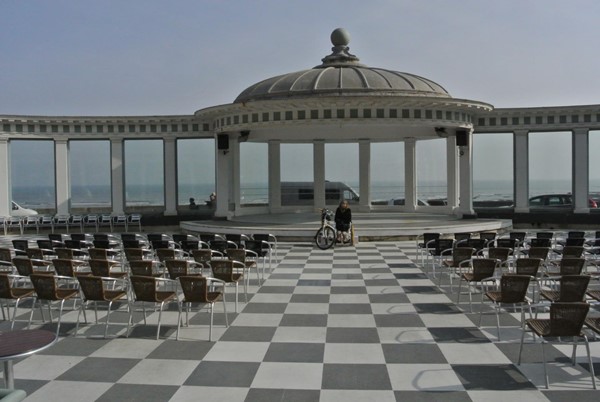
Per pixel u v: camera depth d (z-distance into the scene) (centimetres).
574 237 1622
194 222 2784
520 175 3006
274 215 3209
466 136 2722
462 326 989
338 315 1075
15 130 2964
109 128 3095
